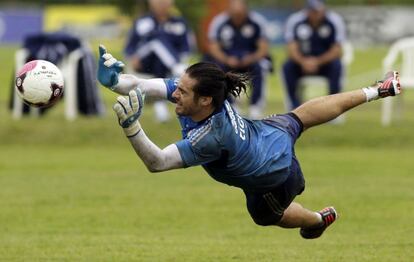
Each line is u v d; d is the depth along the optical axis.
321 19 59.22
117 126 59.16
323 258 27.94
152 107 72.12
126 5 114.44
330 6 165.38
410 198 39.22
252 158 22.55
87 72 62.19
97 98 62.91
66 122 59.78
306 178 44.75
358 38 147.12
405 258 27.88
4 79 100.19
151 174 46.41
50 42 61.91
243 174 22.66
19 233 32.06
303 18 59.56
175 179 44.91
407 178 44.81
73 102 61.53
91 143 57.00
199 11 108.50
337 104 24.05
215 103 21.91
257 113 58.91
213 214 35.94
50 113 65.31
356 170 47.44
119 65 21.75
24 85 22.03
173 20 59.44
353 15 147.12
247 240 31.16
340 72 59.12
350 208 36.91
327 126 58.91
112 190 41.34
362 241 30.77
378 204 37.81
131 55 59.25
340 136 57.34
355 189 41.50
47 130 58.25
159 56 58.50
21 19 151.50
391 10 146.62
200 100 21.77
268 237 31.77
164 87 23.12
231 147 22.05
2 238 31.12
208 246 30.00
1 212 35.94
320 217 26.33
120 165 49.38
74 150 55.38
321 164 49.53
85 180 44.16
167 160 21.31
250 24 58.78
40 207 37.03
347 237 31.53
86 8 143.12
